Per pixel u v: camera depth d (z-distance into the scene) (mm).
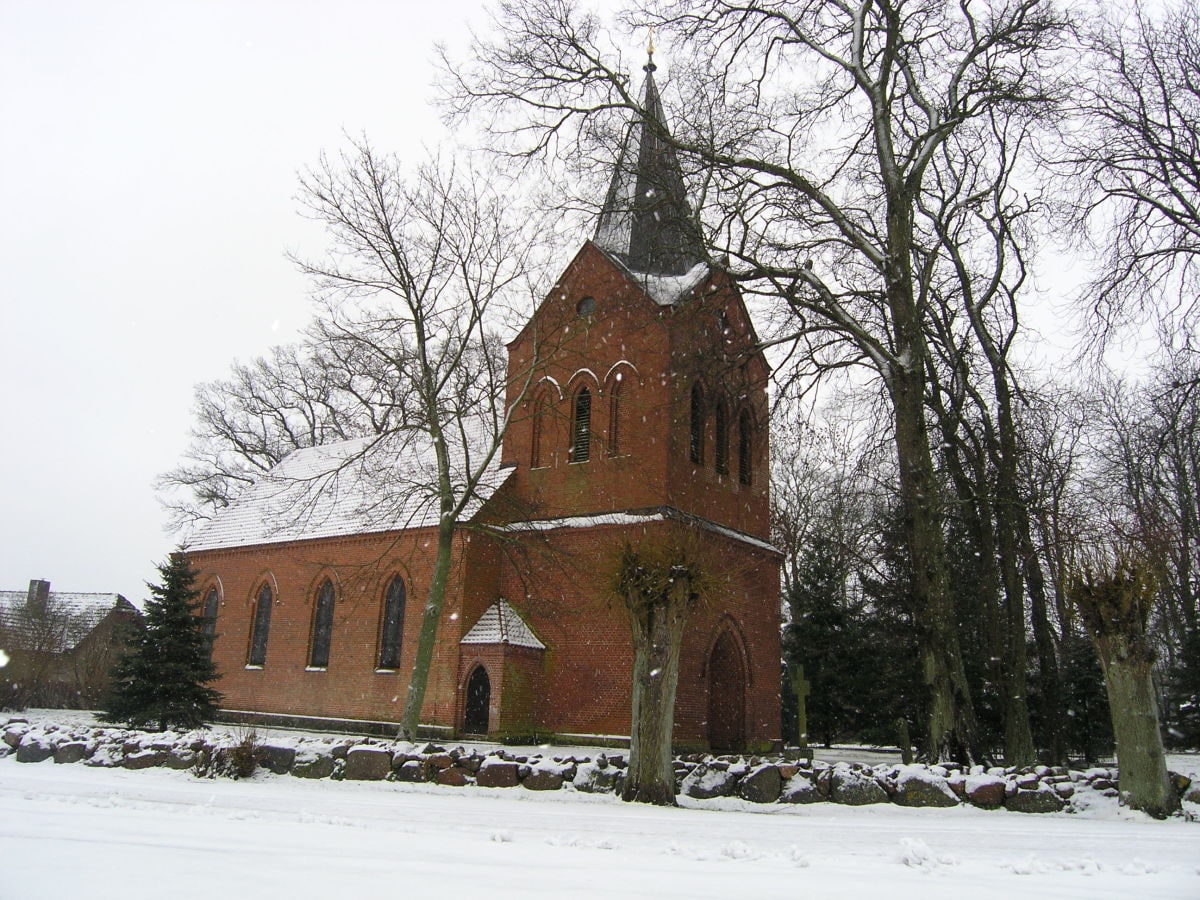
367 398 26359
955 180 23812
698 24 21703
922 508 18406
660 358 28734
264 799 12305
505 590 30703
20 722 20203
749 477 32281
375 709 31250
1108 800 13500
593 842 8906
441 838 8945
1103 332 22594
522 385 31844
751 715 29531
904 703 30672
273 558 37312
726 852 8430
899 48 20797
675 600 14172
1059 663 30688
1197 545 34875
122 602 52750
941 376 24656
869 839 9898
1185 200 20844
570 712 28000
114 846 7727
